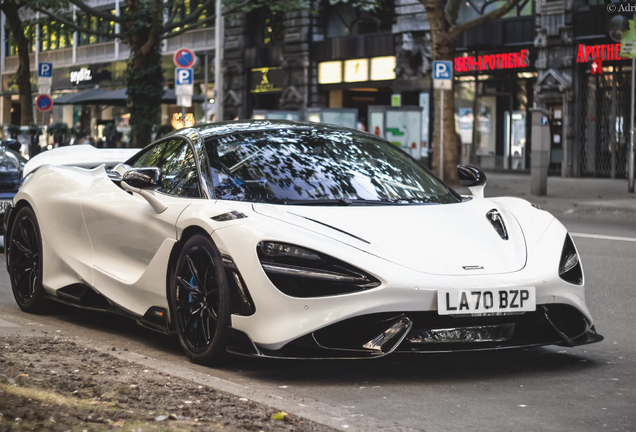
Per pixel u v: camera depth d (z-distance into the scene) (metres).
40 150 24.05
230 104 36.06
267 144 5.13
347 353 4.08
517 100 26.45
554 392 4.05
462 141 27.33
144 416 3.19
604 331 5.58
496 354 4.84
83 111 45.91
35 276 6.04
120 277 5.20
